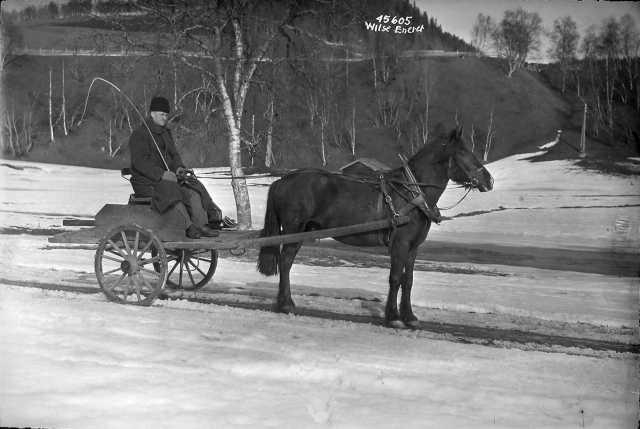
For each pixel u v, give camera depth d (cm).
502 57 6975
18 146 6178
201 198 976
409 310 888
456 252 1948
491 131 6050
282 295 918
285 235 892
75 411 469
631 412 509
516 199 3678
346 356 646
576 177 4312
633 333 878
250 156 2489
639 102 5194
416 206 864
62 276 1169
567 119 5969
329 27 2394
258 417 466
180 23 2267
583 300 1105
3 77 6938
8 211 2894
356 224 884
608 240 2423
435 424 464
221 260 1546
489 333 854
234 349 654
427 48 7150
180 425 446
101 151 6372
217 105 2523
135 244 910
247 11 2289
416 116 6291
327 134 5350
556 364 671
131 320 775
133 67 2277
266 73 2414
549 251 2034
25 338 662
